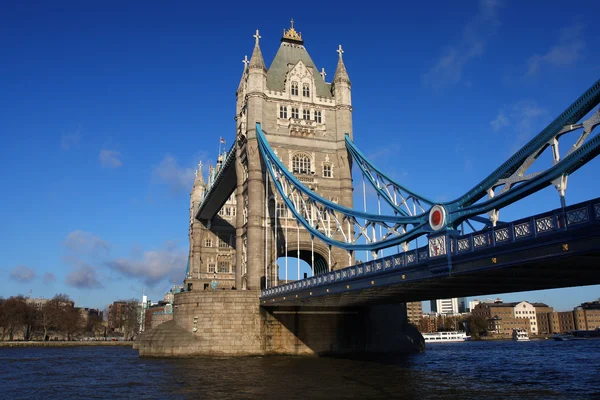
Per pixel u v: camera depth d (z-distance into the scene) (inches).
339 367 1884.8
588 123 882.1
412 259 1312.7
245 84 2928.2
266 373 1705.2
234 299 2388.0
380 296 1777.8
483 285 1360.7
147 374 1775.3
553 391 1347.2
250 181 2677.2
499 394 1290.6
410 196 1910.7
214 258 4323.3
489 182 1110.4
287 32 3149.6
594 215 817.5
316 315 2448.3
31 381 1706.4
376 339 2511.1
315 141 2839.6
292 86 2898.6
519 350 3533.5
